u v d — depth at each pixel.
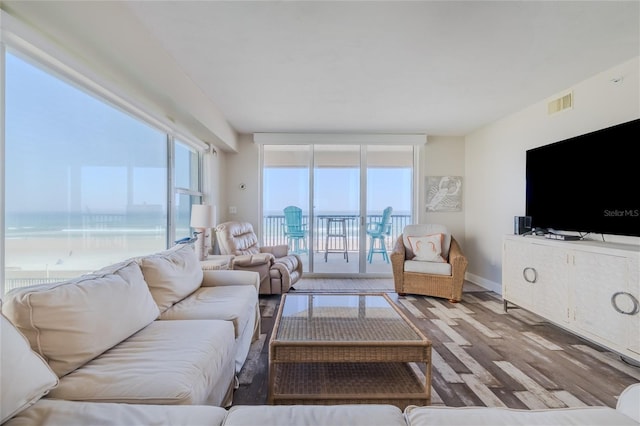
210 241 4.00
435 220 4.83
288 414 0.81
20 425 0.81
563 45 2.16
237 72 2.62
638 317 1.88
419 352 1.60
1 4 1.35
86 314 1.24
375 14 1.82
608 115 2.54
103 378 1.10
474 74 2.64
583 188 2.56
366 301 2.39
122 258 2.29
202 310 1.88
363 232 4.88
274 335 1.68
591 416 0.82
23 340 0.95
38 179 1.57
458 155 4.82
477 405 1.64
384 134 4.64
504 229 3.86
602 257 2.11
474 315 3.09
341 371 1.82
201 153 3.99
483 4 1.73
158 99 2.41
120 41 1.75
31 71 1.52
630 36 2.04
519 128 3.59
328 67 2.53
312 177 4.87
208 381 1.24
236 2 1.73
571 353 2.25
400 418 0.81
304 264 4.88
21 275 1.48
